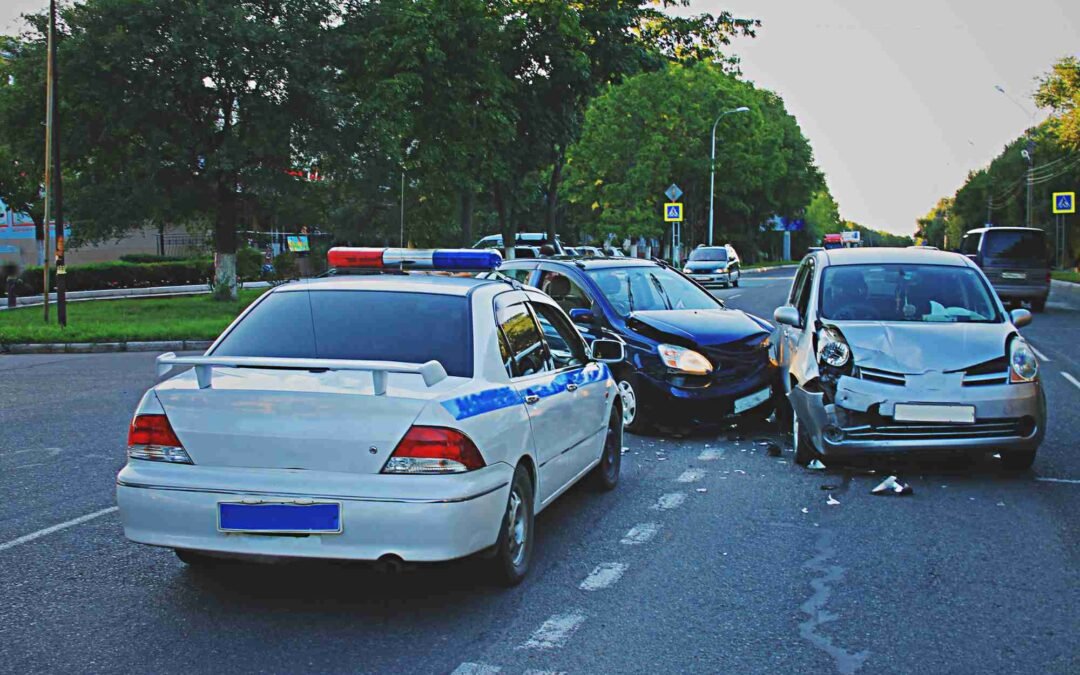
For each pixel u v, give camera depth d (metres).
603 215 48.94
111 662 4.23
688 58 33.38
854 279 8.98
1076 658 4.30
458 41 26.86
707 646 4.43
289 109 27.34
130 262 42.03
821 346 8.06
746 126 59.88
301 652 4.34
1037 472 7.95
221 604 4.97
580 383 6.55
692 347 9.51
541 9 28.38
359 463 4.53
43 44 26.11
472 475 4.64
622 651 4.36
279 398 4.60
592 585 5.28
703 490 7.48
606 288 10.63
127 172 28.64
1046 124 44.75
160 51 25.75
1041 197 68.81
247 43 26.12
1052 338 19.19
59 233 21.58
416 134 28.20
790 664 4.23
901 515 6.70
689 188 59.88
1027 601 5.03
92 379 14.19
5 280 34.91
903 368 7.64
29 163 28.72
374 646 4.41
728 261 40.97
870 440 7.59
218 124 28.50
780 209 89.06
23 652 4.34
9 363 16.69
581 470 6.64
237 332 5.49
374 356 5.19
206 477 4.62
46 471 8.09
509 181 30.45
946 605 4.97
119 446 9.14
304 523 4.50
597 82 31.02
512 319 5.86
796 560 5.72
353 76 29.03
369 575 5.44
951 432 7.51
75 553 5.84
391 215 51.41
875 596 5.10
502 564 5.10
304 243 51.72
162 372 4.84
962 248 28.72
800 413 8.07
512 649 4.38
